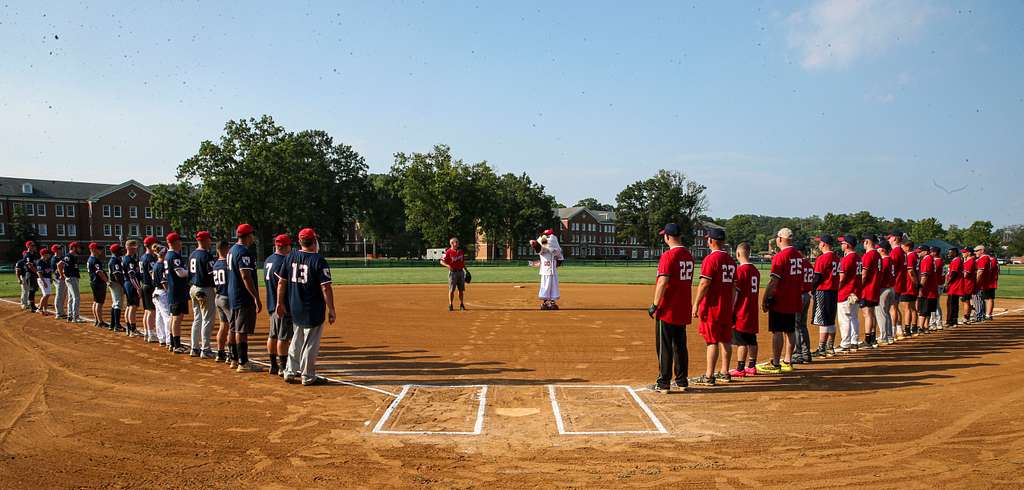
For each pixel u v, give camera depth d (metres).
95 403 6.32
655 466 4.41
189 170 56.44
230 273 7.95
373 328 12.26
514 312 15.30
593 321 13.38
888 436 5.07
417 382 7.35
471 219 71.94
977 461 4.46
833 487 3.97
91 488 4.10
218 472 4.37
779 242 7.67
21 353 9.32
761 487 3.99
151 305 10.45
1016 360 8.48
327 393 6.77
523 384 7.22
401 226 88.94
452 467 4.44
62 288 14.23
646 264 71.81
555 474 4.27
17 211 68.69
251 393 6.76
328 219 69.62
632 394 6.67
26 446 4.96
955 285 12.95
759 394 6.61
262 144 57.34
